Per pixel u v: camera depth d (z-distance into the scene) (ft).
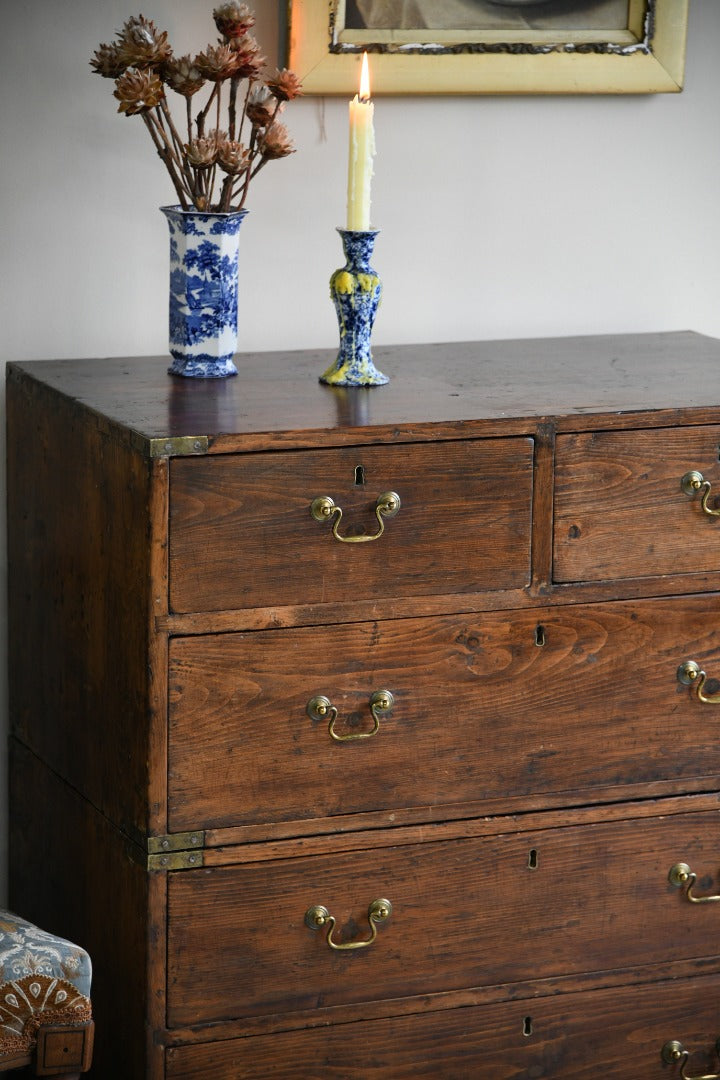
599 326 8.30
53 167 7.22
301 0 7.30
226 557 5.82
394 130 7.72
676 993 6.91
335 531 5.92
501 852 6.49
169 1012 6.12
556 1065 6.80
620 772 6.61
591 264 8.21
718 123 8.25
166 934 6.04
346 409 6.18
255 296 7.70
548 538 6.26
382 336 7.95
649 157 8.18
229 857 6.07
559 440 6.17
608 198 8.16
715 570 6.57
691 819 6.78
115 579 6.01
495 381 6.86
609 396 6.53
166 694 5.83
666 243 8.31
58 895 6.98
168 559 5.73
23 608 7.17
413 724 6.24
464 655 6.25
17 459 7.08
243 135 7.48
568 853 6.60
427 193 7.84
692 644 6.61
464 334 8.08
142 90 6.39
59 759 6.82
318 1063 6.40
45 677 6.93
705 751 6.73
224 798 6.02
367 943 6.32
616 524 6.36
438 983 6.51
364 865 6.29
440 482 6.05
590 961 6.73
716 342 8.00
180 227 6.67
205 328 6.78
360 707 6.15
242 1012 6.23
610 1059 6.88
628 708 6.57
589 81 7.84
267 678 5.98
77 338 7.43
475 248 7.99
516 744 6.42
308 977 6.30
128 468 5.78
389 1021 6.48
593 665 6.47
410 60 7.54
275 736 6.05
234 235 6.73
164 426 5.79
